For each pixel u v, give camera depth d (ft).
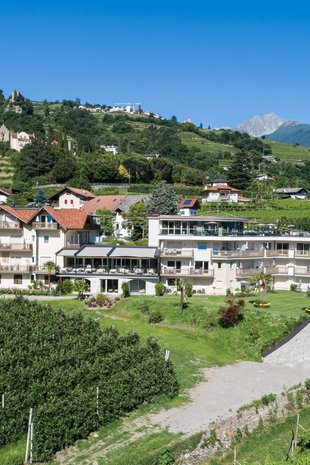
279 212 497.46
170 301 256.73
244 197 612.70
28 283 300.40
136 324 240.32
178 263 296.51
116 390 156.25
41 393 148.36
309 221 425.28
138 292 287.48
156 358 177.27
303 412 160.97
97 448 135.13
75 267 297.53
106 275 287.28
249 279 290.15
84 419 142.31
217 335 225.56
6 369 160.15
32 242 306.76
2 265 300.40
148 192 634.43
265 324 225.35
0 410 137.69
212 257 289.53
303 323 226.79
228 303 237.45
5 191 540.11
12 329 190.29
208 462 136.26
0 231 307.58
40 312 212.23
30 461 128.26
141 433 142.00
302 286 305.32
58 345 180.14
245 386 175.94
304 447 142.41
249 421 153.48
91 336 191.01
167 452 131.34
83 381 158.61
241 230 322.34
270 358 205.57
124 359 173.99
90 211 468.34
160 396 164.35
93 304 261.65
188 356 203.10
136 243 374.43
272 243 312.91
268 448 143.23
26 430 137.18
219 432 144.77
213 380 181.37
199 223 304.09
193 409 156.87
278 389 172.96
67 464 127.65
